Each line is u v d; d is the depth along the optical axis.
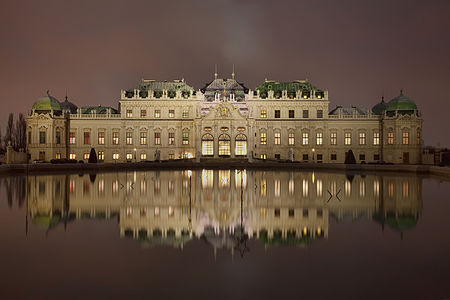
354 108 141.88
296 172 88.69
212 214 37.78
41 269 22.77
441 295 19.42
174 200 45.62
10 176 73.38
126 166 99.06
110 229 31.83
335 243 27.88
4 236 29.41
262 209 40.22
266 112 133.75
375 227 32.47
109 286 20.55
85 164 92.62
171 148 133.25
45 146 127.50
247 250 26.36
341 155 132.88
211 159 122.56
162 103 133.75
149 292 19.88
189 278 21.61
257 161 121.56
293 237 29.58
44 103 130.75
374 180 67.94
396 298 19.17
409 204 42.75
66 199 45.84
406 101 130.00
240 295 19.56
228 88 141.88
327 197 47.66
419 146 127.62
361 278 21.56
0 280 21.16
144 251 26.19
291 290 20.09
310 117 133.25
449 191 53.00
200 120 128.12
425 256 24.89
